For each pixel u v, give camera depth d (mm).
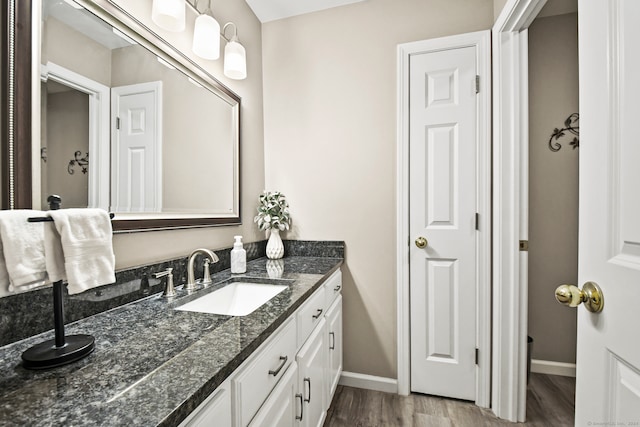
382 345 1852
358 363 1891
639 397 503
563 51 2004
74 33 843
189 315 877
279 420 866
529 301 2072
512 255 1542
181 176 1269
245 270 1474
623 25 547
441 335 1731
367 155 1877
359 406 1680
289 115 2023
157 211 1136
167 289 1082
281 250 1885
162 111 1168
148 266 1056
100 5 913
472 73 1670
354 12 1893
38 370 567
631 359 518
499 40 1555
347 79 1908
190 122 1330
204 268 1280
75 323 814
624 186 547
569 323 2014
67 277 612
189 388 501
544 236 2043
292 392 980
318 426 1299
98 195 907
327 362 1478
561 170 2014
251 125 1903
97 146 908
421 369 1769
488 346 1642
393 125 1828
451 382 1720
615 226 570
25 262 559
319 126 1964
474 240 1673
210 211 1467
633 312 517
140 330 767
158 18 1038
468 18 1699
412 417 1582
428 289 1755
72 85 836
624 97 545
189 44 1337
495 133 1591
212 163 1488
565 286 651
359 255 1894
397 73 1777
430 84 1738
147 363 592
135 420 422
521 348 1548
